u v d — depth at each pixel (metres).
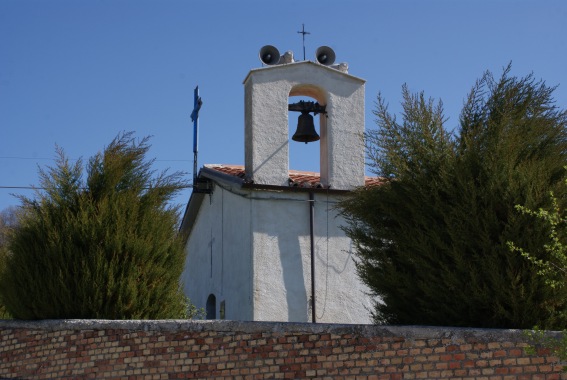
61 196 13.20
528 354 8.64
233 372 10.63
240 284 16.64
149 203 13.40
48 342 12.55
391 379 9.45
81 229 12.75
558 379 8.56
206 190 19.42
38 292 12.70
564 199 9.54
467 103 10.68
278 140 16.72
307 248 16.38
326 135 17.11
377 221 10.73
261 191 16.41
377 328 9.68
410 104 10.80
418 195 10.18
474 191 9.68
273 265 16.09
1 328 13.33
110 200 13.16
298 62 17.12
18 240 13.05
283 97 16.91
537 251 9.28
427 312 9.88
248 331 10.63
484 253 9.45
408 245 10.16
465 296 9.48
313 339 10.12
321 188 16.64
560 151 10.12
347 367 9.79
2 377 13.02
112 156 13.55
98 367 11.88
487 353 8.95
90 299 12.43
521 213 9.38
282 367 10.27
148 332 11.52
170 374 11.16
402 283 10.20
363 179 17.00
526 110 10.38
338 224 16.67
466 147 10.27
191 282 21.61
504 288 9.27
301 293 16.11
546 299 9.23
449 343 9.17
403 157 10.60
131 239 12.80
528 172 9.62
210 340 10.95
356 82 17.52
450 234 9.64
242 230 16.78
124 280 12.57
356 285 16.44
